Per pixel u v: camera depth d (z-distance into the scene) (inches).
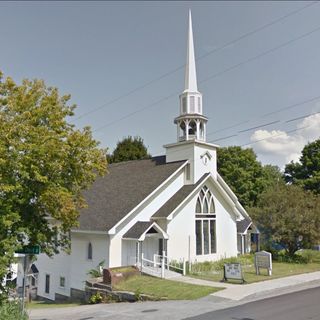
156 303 727.7
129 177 1333.7
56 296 1224.8
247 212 1476.4
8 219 595.2
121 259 1062.4
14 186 594.2
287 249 1397.6
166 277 974.4
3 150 583.8
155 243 1147.3
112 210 1127.0
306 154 2283.5
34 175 618.2
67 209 638.5
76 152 673.0
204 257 1223.5
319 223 1285.7
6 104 629.6
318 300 676.1
